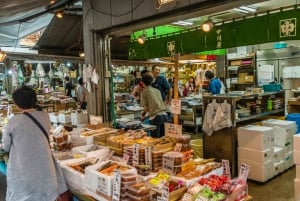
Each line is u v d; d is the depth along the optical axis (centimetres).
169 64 1052
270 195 363
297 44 805
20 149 241
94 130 359
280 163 434
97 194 220
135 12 377
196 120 751
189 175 226
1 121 503
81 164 262
